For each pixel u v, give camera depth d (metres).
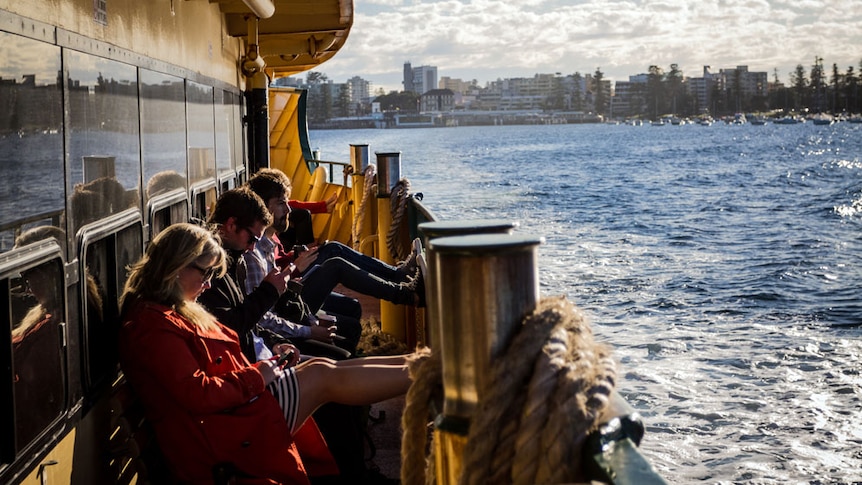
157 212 4.16
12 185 2.21
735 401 9.92
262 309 3.92
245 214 4.23
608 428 1.30
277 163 13.04
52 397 2.53
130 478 3.53
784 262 21.22
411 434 1.86
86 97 2.92
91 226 2.94
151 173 4.00
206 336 3.27
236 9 6.84
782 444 8.67
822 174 55.84
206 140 5.91
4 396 2.18
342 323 5.29
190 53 5.27
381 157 6.94
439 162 80.25
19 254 2.24
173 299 3.20
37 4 2.42
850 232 27.78
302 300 4.94
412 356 2.01
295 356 3.76
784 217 32.47
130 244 3.59
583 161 80.44
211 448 3.13
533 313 1.49
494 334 1.48
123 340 3.13
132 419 3.21
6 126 2.16
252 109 8.56
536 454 1.33
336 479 3.74
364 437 4.36
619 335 13.62
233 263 4.28
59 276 2.60
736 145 109.75
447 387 1.54
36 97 2.40
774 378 10.93
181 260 3.16
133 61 3.66
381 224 7.06
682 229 28.81
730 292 17.14
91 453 2.96
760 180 51.75
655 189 46.62
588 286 17.75
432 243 1.51
